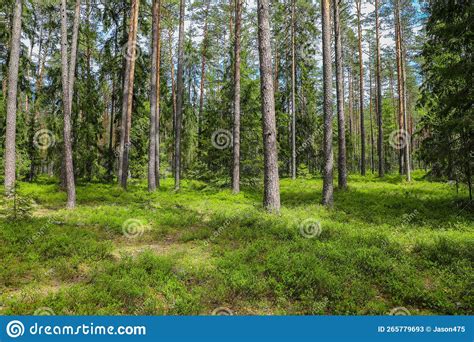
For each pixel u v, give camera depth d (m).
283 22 28.89
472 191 14.80
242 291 5.88
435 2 13.09
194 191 19.98
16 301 5.38
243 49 22.38
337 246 7.87
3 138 21.30
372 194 17.64
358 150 61.00
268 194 12.21
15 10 16.34
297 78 31.78
